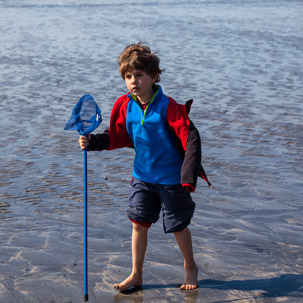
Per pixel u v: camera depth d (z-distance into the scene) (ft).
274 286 11.44
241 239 13.69
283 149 21.43
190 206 11.34
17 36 54.49
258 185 17.48
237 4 92.22
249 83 34.71
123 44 50.62
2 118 25.62
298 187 17.37
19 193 16.57
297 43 53.31
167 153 11.05
